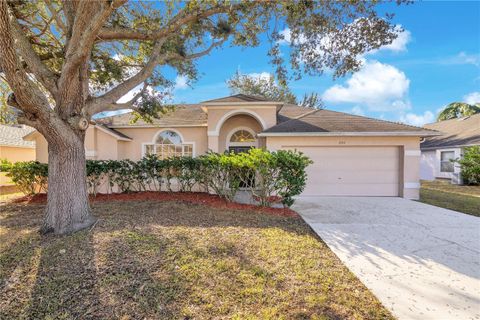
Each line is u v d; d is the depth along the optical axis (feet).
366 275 14.17
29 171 39.17
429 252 17.54
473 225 24.21
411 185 39.06
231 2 22.76
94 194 38.58
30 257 15.46
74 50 19.67
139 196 37.58
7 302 11.69
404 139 39.37
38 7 25.99
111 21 26.76
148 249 16.63
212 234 20.26
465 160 56.08
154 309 11.16
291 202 29.91
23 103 16.69
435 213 29.14
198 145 46.68
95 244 17.15
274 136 39.83
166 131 47.21
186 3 24.06
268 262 15.56
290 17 22.34
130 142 47.21
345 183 40.52
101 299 11.78
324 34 23.79
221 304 11.52
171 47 28.14
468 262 15.92
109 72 31.37
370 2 21.24
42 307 11.34
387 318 10.61
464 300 11.85
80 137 21.29
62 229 19.74
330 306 11.37
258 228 22.35
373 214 28.50
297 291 12.51
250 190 33.76
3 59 14.58
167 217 25.25
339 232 21.83
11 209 31.01
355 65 24.23
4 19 13.78
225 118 42.98
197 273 13.99
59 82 19.88
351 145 40.01
